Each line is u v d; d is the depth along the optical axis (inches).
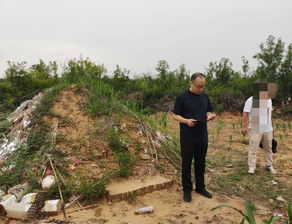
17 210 171.2
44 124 243.9
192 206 183.6
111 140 229.3
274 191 207.6
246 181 223.5
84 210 177.6
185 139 184.4
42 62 666.8
